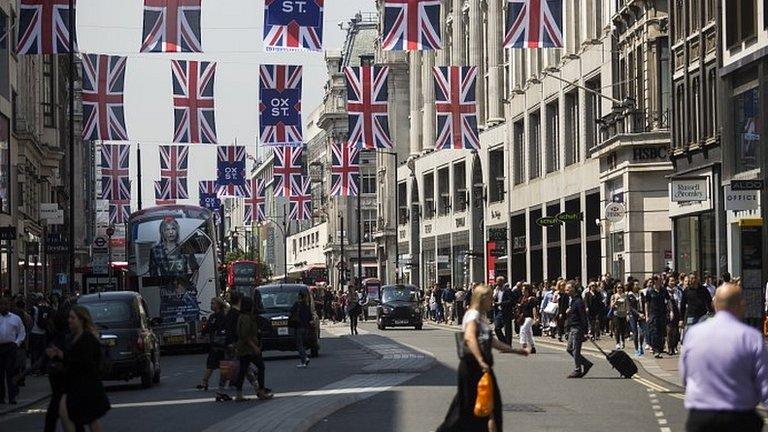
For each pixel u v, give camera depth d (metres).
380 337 63.75
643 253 60.03
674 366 36.53
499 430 15.45
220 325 32.12
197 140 51.66
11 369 30.61
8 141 58.97
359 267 117.69
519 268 86.25
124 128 50.22
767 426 20.88
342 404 25.80
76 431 17.36
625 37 62.97
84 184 125.56
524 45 41.47
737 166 47.09
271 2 41.06
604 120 64.31
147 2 41.19
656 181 59.88
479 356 15.41
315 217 184.50
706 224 53.22
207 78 51.78
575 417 22.95
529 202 82.50
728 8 47.47
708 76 51.81
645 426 21.42
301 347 40.19
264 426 21.25
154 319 35.78
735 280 38.72
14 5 62.78
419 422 22.25
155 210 54.59
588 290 52.22
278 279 195.62
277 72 53.34
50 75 79.50
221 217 110.38
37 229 72.50
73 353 17.33
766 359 10.89
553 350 47.34
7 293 36.72
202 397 30.03
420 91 114.75
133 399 30.31
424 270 110.88
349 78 59.47
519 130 86.31
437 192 106.19
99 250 70.19
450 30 106.12
